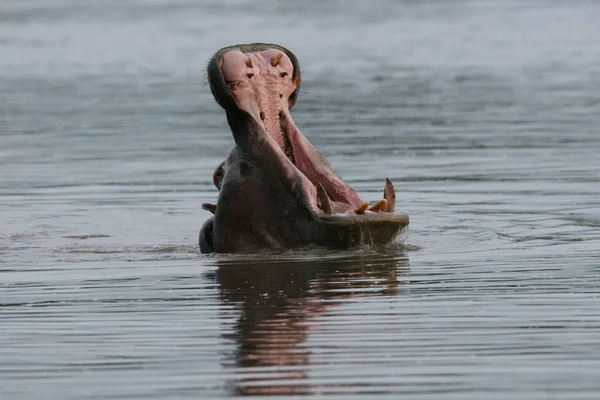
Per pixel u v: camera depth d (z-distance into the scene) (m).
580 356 26.58
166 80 129.62
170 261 40.56
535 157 69.88
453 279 35.62
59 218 53.03
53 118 98.19
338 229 38.75
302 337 28.80
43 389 25.19
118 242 46.19
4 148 80.38
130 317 31.59
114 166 70.56
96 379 25.78
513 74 126.56
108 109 104.19
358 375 25.52
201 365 26.61
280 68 40.66
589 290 33.62
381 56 152.38
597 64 134.75
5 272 39.19
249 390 24.70
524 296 32.97
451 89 113.62
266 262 38.47
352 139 81.62
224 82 39.84
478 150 74.00
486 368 25.83
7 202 57.97
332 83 121.25
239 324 30.33
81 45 183.00
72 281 37.19
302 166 40.59
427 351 27.25
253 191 39.91
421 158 71.25
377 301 32.62
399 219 39.81
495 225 47.47
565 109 95.81
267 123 40.47
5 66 151.38
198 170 68.38
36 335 29.84
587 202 52.94
